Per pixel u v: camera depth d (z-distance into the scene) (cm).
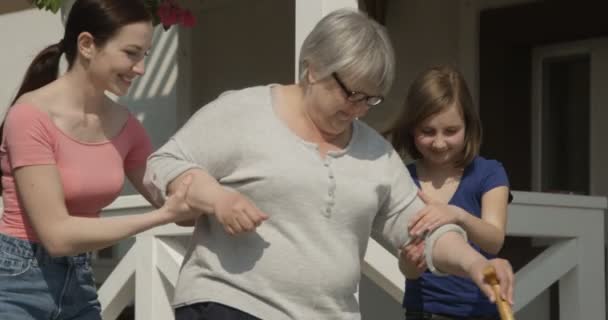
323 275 343
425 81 416
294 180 341
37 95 389
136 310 593
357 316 360
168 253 580
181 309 353
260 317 340
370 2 775
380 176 356
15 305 394
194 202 335
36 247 394
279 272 341
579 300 557
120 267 604
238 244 345
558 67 757
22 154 378
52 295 399
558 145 758
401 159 398
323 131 350
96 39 385
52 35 941
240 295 342
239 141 345
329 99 339
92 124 396
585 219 559
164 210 343
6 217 396
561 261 554
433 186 429
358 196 348
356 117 346
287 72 830
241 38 869
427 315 420
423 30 770
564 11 724
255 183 341
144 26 388
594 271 561
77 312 409
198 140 348
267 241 342
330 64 334
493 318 418
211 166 347
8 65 980
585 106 748
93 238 363
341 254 346
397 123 428
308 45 344
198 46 895
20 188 378
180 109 899
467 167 427
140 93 930
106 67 386
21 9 970
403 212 364
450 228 360
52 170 379
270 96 355
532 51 762
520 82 760
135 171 421
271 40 845
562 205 550
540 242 718
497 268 337
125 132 409
